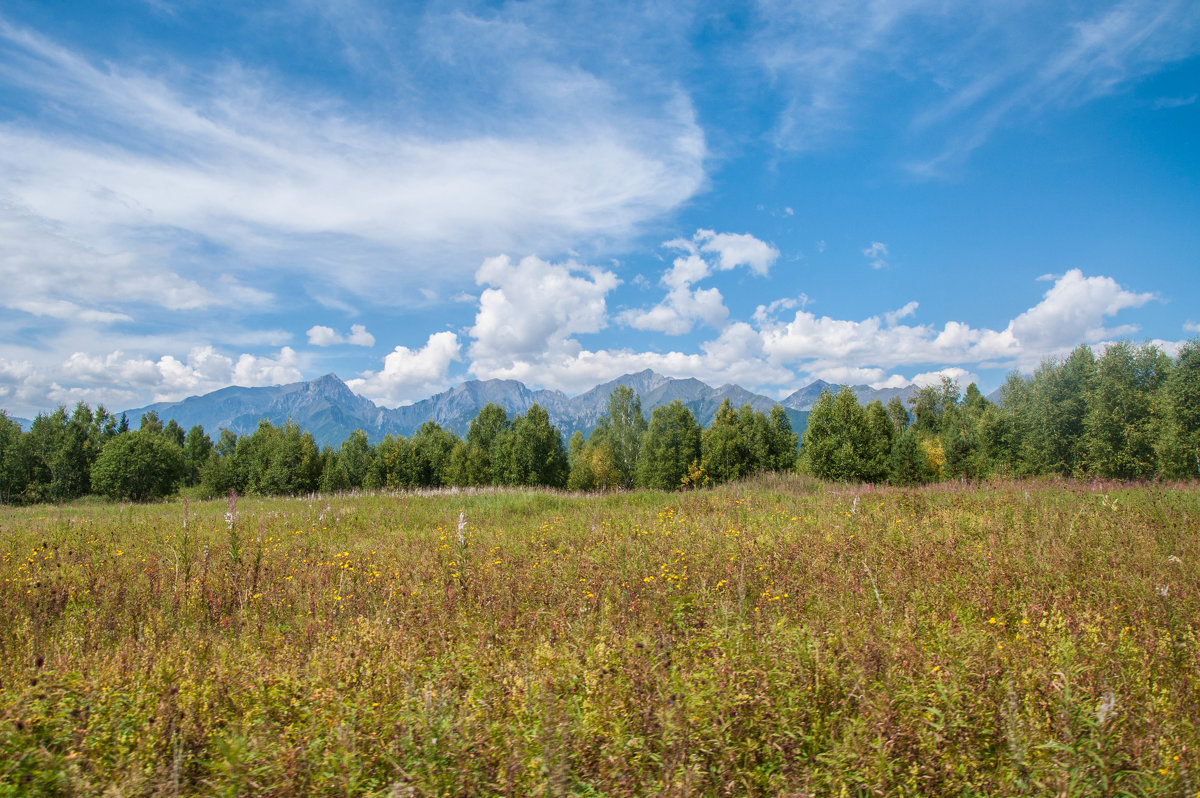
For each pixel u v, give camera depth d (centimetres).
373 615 648
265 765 298
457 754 307
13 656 495
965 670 395
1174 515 1054
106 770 305
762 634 477
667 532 1075
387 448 5428
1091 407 3025
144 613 654
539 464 4431
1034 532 930
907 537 929
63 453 4709
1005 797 292
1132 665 434
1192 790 281
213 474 4769
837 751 308
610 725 343
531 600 695
